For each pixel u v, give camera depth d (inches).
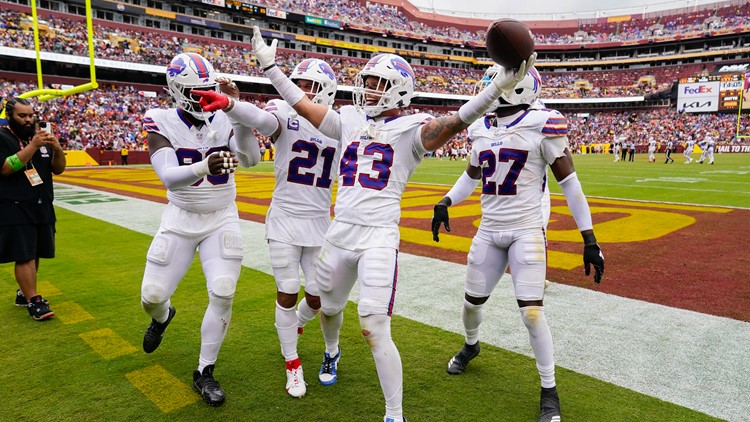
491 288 117.4
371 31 1929.1
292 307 115.8
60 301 174.1
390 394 93.7
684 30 2085.4
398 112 104.9
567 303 170.9
